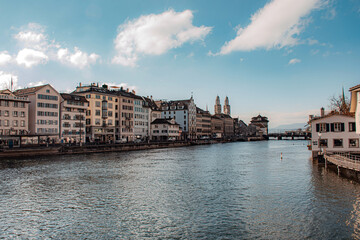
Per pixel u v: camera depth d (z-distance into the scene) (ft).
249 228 69.62
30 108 298.97
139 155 262.06
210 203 90.94
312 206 85.15
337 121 178.29
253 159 225.56
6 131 268.00
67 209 86.12
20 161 199.21
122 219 77.25
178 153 292.40
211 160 219.20
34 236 67.10
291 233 66.23
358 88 120.98
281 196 97.71
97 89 384.88
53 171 155.74
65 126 327.26
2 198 98.63
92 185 119.14
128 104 428.97
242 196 99.04
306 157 237.25
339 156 146.00
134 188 113.50
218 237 64.85
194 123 603.26
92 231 69.46
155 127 493.77
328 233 65.87
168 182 125.59
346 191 102.53
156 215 79.97
